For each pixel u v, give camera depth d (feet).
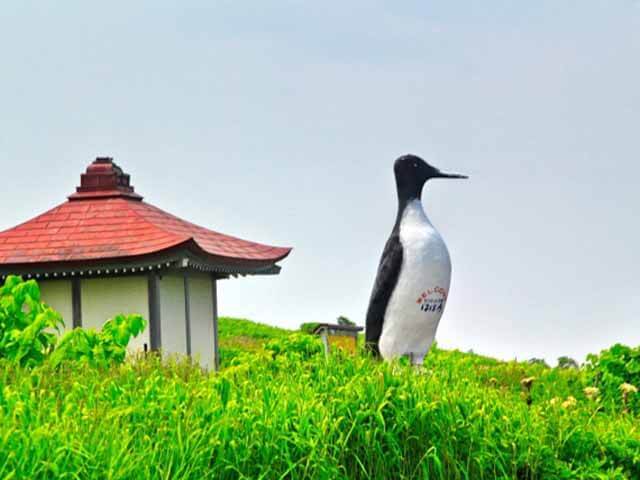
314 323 115.65
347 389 34.01
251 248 83.92
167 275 75.31
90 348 43.01
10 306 43.96
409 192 53.06
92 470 27.02
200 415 31.35
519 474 35.29
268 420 31.50
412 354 52.42
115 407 32.07
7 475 25.39
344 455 32.53
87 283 74.49
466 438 34.47
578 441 36.78
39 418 29.63
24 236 75.56
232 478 30.32
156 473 27.76
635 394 50.26
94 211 77.51
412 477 32.91
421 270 51.19
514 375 57.82
